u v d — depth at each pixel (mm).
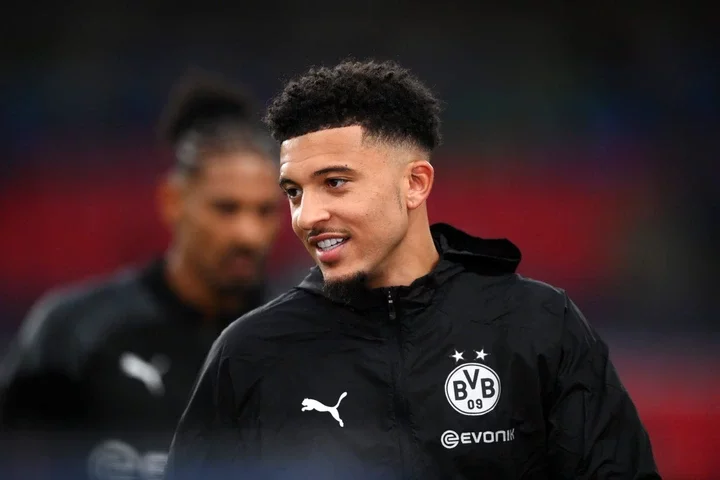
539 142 32312
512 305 7102
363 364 6855
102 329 11578
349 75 6758
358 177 6582
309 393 6832
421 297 6969
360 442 6660
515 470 6707
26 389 11398
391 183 6738
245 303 12055
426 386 6762
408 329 6930
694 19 32656
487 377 6797
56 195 30469
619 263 30609
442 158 32406
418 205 7047
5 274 29328
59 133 31438
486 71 33094
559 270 30859
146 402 11492
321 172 6574
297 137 6688
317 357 6949
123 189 30562
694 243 30500
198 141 11688
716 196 31203
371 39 33375
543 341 6898
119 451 11328
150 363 11625
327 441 6703
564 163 31969
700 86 32219
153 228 30203
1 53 32031
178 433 7148
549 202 31641
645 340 28672
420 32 33531
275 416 6824
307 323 7086
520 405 6766
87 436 11375
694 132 31891
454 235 7637
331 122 6590
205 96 11859
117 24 32781
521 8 33406
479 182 32094
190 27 33094
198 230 11781
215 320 11953
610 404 6910
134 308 11734
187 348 11727
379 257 6766
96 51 32500
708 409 23312
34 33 32281
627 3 32719
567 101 32562
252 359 7008
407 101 6875
